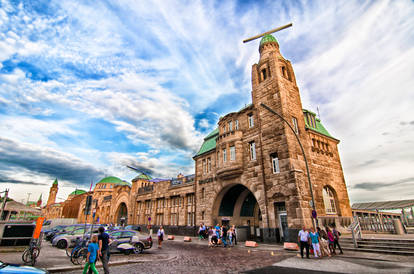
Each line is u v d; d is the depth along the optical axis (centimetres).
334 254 1412
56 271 1000
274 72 2505
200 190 3177
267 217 2169
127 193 5397
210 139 3447
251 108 2652
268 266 1102
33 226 1527
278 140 2238
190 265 1158
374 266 1034
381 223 2520
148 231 4131
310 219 1952
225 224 2888
